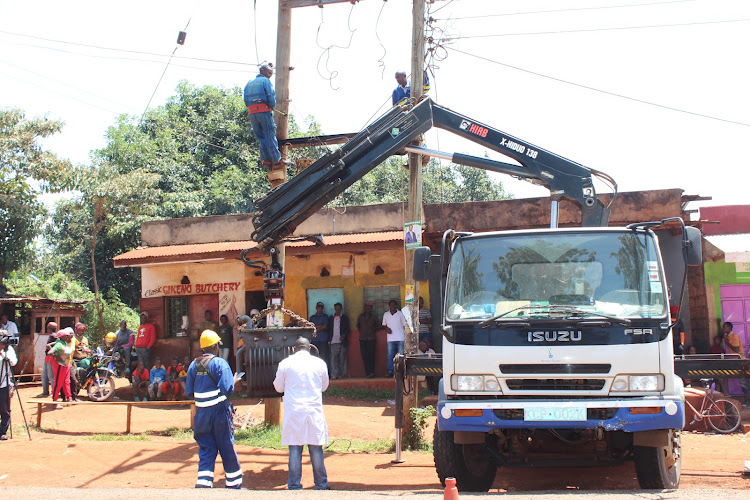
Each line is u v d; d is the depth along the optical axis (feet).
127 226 87.76
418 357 26.00
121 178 77.71
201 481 24.45
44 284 88.84
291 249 57.57
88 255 99.81
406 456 32.78
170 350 65.10
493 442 24.04
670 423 20.43
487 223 58.44
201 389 24.99
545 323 21.48
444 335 22.61
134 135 102.83
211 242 65.62
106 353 61.21
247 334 29.53
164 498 19.17
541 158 31.40
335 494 20.01
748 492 19.04
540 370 21.24
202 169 104.42
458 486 23.63
